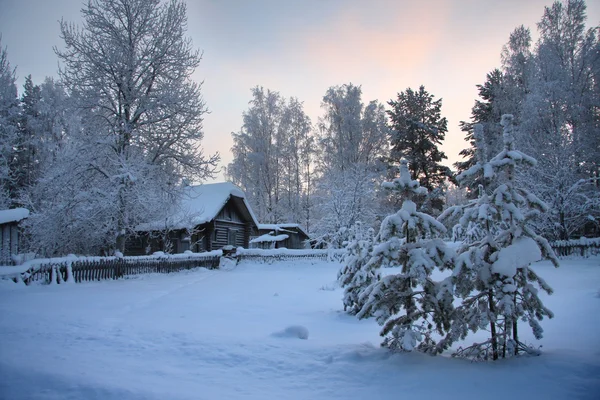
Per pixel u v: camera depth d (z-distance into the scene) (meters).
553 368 4.66
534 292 5.22
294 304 12.09
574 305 9.36
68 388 4.22
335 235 31.64
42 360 5.17
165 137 22.69
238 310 10.59
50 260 15.17
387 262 5.78
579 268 18.72
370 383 4.61
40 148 35.78
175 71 22.97
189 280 18.22
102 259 17.31
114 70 21.80
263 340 6.77
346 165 38.41
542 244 5.41
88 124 21.53
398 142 40.59
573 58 28.89
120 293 12.98
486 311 5.20
